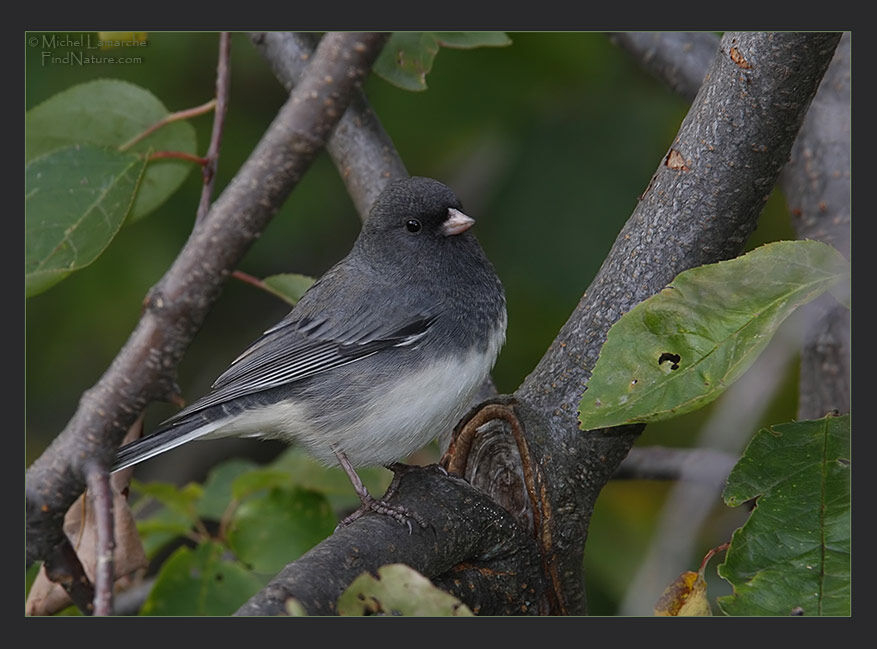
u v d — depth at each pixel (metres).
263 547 8.01
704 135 6.59
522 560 6.74
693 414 11.89
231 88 11.79
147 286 11.34
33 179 6.70
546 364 7.19
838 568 5.43
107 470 6.38
